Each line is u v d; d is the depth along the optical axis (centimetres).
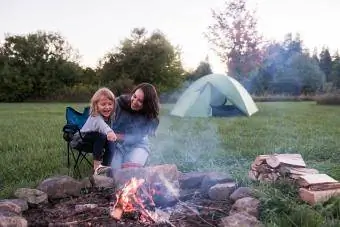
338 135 952
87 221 329
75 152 683
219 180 425
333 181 399
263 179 450
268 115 1634
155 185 395
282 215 338
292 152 687
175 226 326
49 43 4522
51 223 323
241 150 705
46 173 530
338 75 4381
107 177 436
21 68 4312
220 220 331
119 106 507
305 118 1502
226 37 3022
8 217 303
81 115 581
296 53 4125
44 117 1630
